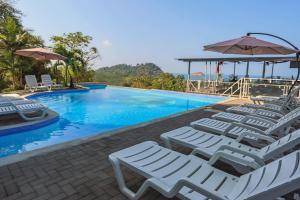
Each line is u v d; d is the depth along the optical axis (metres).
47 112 7.85
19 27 16.47
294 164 1.45
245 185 1.77
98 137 4.66
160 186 2.07
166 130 5.30
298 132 2.24
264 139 3.17
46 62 17.56
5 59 14.72
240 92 12.95
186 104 12.55
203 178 2.21
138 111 10.37
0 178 2.91
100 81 22.86
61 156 3.64
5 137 5.73
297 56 6.30
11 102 6.91
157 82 21.00
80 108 10.62
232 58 15.45
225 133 3.80
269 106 6.08
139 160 2.55
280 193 1.23
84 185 2.78
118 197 2.54
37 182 2.83
